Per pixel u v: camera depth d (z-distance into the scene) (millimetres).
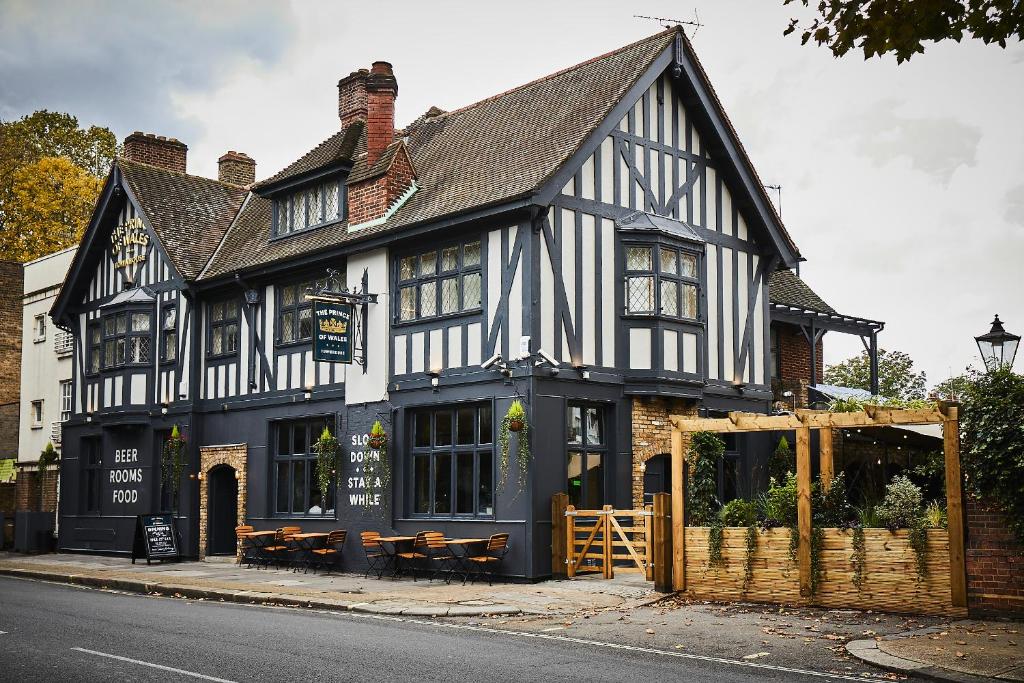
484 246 16016
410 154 19547
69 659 8703
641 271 16578
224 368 21094
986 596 10625
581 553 15016
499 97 19500
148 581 16188
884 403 16797
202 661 8594
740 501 13156
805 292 23516
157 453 22312
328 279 17969
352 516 17875
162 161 25594
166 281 22359
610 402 16250
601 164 16469
